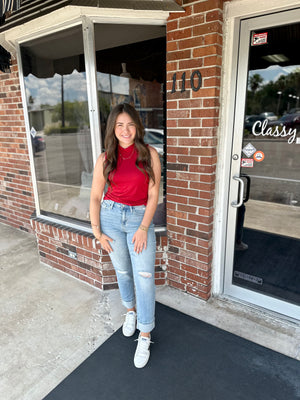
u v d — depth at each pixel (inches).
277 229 93.9
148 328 78.0
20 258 139.0
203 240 97.0
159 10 81.0
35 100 116.8
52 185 125.8
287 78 79.2
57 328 92.0
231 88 86.7
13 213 176.1
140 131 66.8
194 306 100.2
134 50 127.6
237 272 102.6
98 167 70.7
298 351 80.5
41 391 71.1
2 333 90.4
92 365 77.8
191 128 89.7
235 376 73.4
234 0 79.3
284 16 75.6
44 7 84.9
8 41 114.6
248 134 88.2
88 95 98.9
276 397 67.7
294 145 82.1
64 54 102.4
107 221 74.3
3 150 165.3
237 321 92.7
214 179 92.8
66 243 117.5
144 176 68.5
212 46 80.0
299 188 85.0
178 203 99.5
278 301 94.9
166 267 109.7
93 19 91.3
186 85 87.4
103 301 105.0
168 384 71.7
